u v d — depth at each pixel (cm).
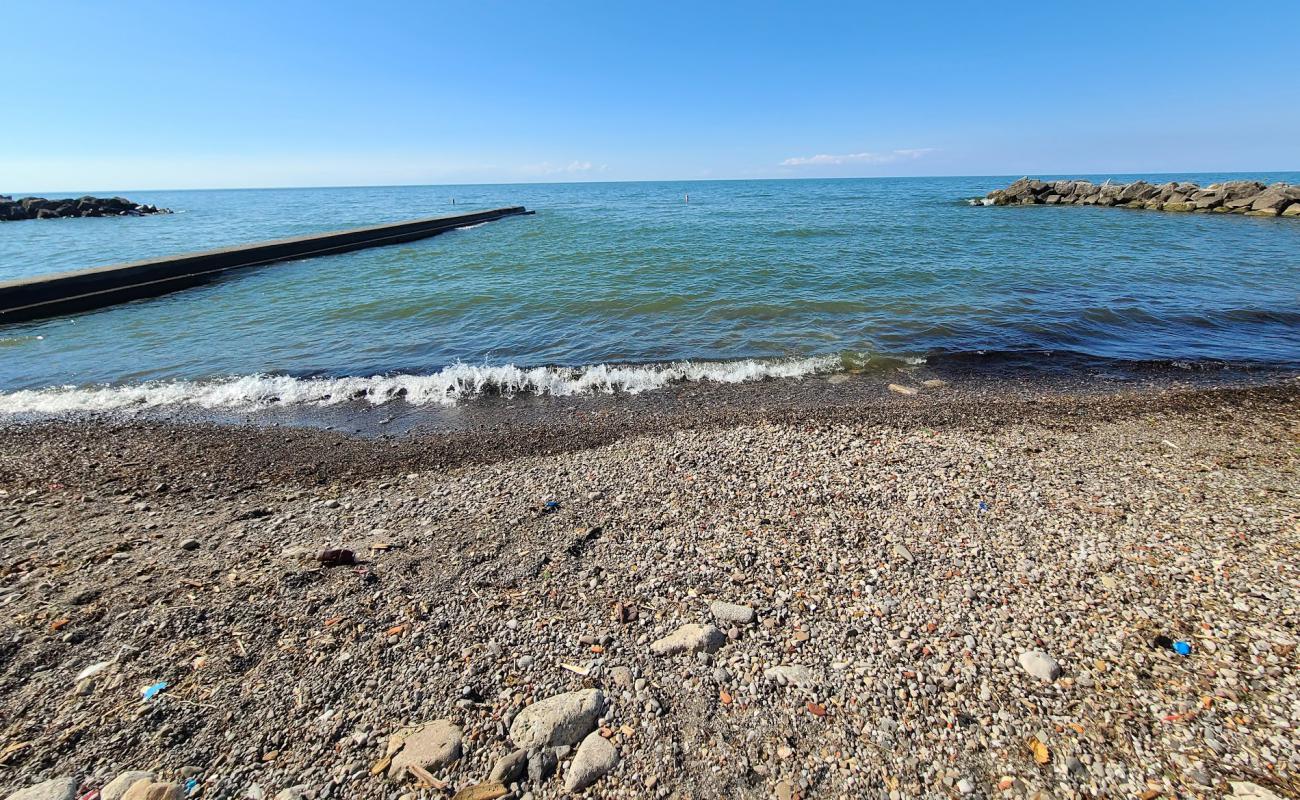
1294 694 277
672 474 549
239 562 414
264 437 707
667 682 298
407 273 1862
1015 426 677
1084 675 296
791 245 2306
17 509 516
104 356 1061
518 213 5075
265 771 250
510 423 743
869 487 511
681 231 2984
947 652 315
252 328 1238
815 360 969
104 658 315
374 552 425
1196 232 2727
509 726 271
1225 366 924
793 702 285
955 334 1100
